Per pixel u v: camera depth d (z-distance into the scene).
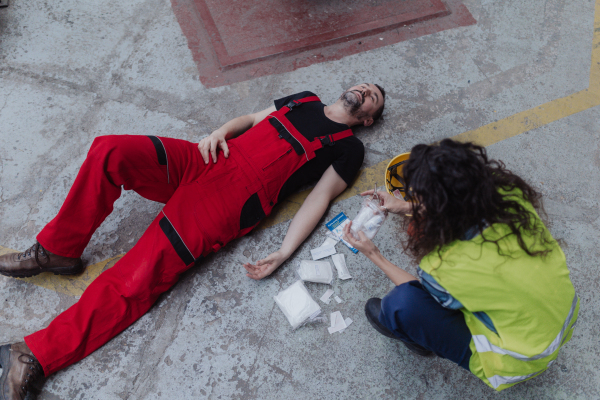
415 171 1.33
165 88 2.92
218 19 3.14
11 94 2.87
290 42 3.07
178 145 2.20
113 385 2.12
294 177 2.41
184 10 3.18
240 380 2.14
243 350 2.20
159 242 2.08
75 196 2.03
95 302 2.05
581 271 2.42
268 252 2.45
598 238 2.51
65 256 2.19
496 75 3.02
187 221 2.13
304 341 2.23
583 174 2.70
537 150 2.77
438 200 1.28
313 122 2.45
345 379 2.15
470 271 1.38
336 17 3.17
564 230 2.53
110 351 2.18
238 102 2.89
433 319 1.66
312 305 2.22
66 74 2.94
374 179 2.68
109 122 2.80
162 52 3.04
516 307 1.41
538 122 2.86
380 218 1.98
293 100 2.52
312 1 3.22
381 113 2.74
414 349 2.05
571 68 3.05
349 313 2.30
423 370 2.18
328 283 2.35
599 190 2.65
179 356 2.18
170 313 2.28
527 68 3.04
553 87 2.98
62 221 2.08
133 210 2.56
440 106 2.91
